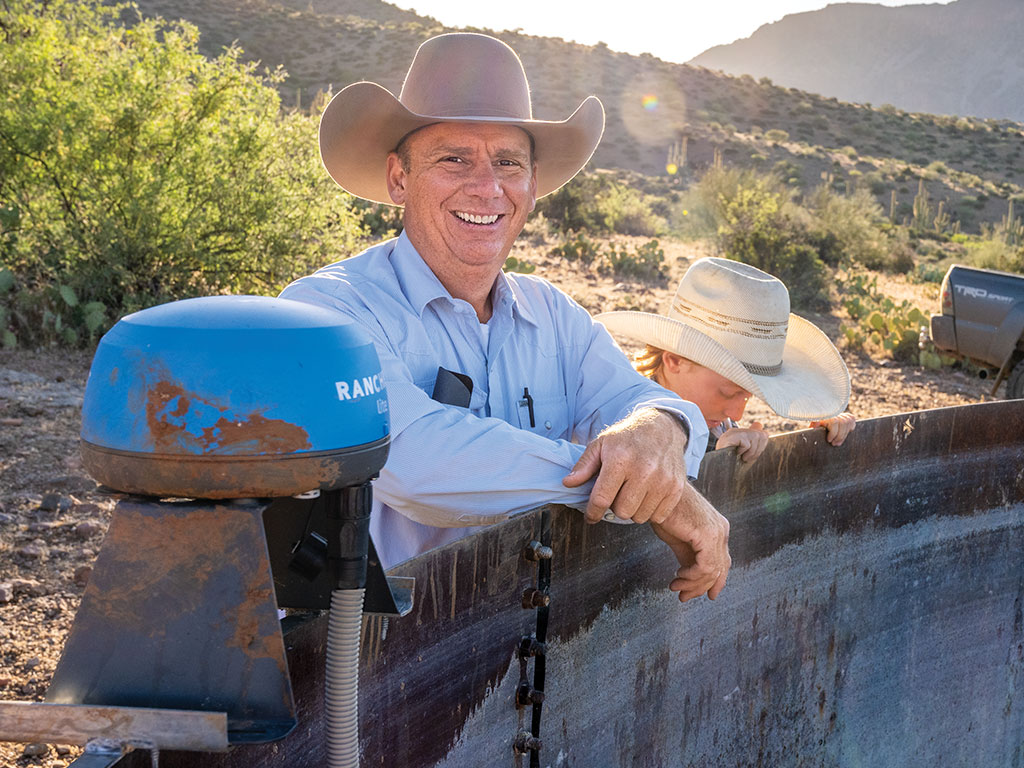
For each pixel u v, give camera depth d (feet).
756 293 8.73
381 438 3.46
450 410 5.45
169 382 3.02
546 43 286.05
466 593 4.85
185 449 2.98
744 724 7.82
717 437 8.66
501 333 6.49
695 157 220.43
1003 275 29.96
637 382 6.88
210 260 25.44
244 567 3.07
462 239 6.20
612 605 6.21
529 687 5.53
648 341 8.46
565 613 5.74
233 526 3.09
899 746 9.62
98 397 3.12
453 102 6.15
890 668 9.31
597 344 7.03
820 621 8.43
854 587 8.73
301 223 26.89
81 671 3.07
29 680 10.19
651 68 279.90
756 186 84.99
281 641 3.06
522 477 5.22
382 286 6.20
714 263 9.07
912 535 9.24
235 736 2.95
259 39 253.65
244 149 26.84
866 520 8.68
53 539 13.41
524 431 5.44
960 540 9.81
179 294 25.49
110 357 3.14
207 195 25.90
